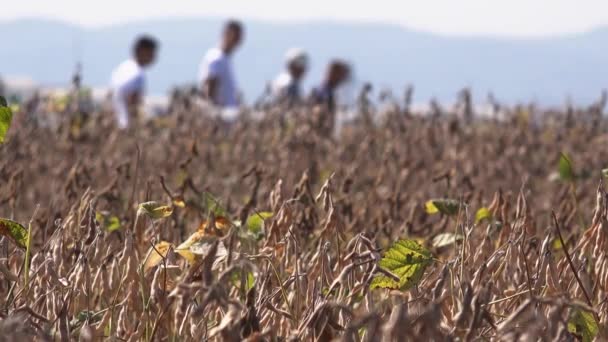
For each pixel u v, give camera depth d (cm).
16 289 914
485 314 647
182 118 2411
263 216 1049
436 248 1184
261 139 2330
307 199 1095
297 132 2066
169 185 1716
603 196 903
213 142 2291
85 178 1355
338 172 1708
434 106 2462
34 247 1124
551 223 1250
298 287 831
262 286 796
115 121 2469
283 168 1797
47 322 738
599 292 887
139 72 3044
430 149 2192
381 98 2453
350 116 2673
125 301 836
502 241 1040
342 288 813
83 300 852
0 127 966
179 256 970
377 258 762
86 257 845
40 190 1648
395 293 870
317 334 692
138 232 958
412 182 1794
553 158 2080
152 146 2233
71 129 2125
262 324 789
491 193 1727
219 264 831
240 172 1909
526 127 2491
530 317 651
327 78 2845
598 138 2288
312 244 1059
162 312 792
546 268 849
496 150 2178
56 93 2359
